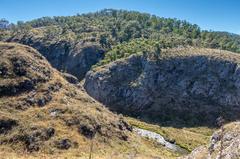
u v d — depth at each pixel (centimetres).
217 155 6700
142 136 14575
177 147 15300
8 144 10350
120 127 13288
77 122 11738
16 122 11056
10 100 12025
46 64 14638
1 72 12988
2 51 13962
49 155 10169
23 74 13150
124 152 11438
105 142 11669
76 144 10819
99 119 12575
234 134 6906
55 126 11294
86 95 14375
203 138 17588
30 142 10494
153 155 11900
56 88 13312
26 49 14775
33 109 11906
